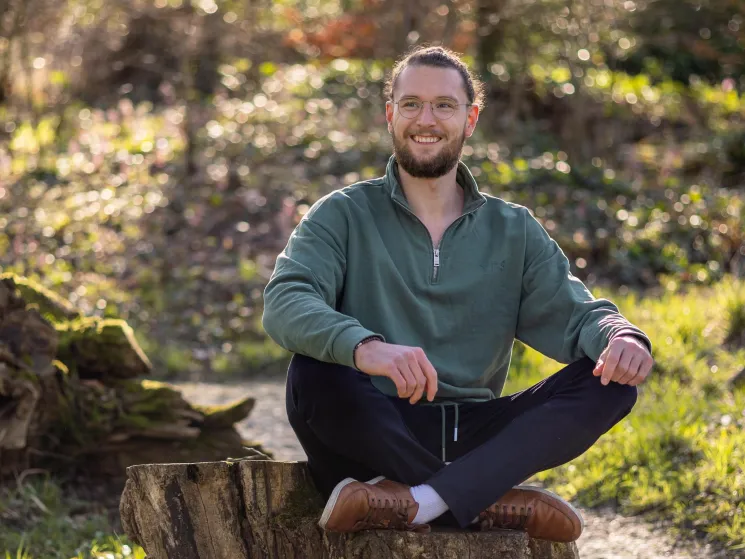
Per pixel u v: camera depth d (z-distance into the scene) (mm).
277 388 7957
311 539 2789
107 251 9883
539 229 3229
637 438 5230
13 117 13031
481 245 3158
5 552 4152
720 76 17422
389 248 3088
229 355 8734
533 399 2922
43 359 4816
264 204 10852
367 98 13992
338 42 16375
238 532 2828
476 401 3100
